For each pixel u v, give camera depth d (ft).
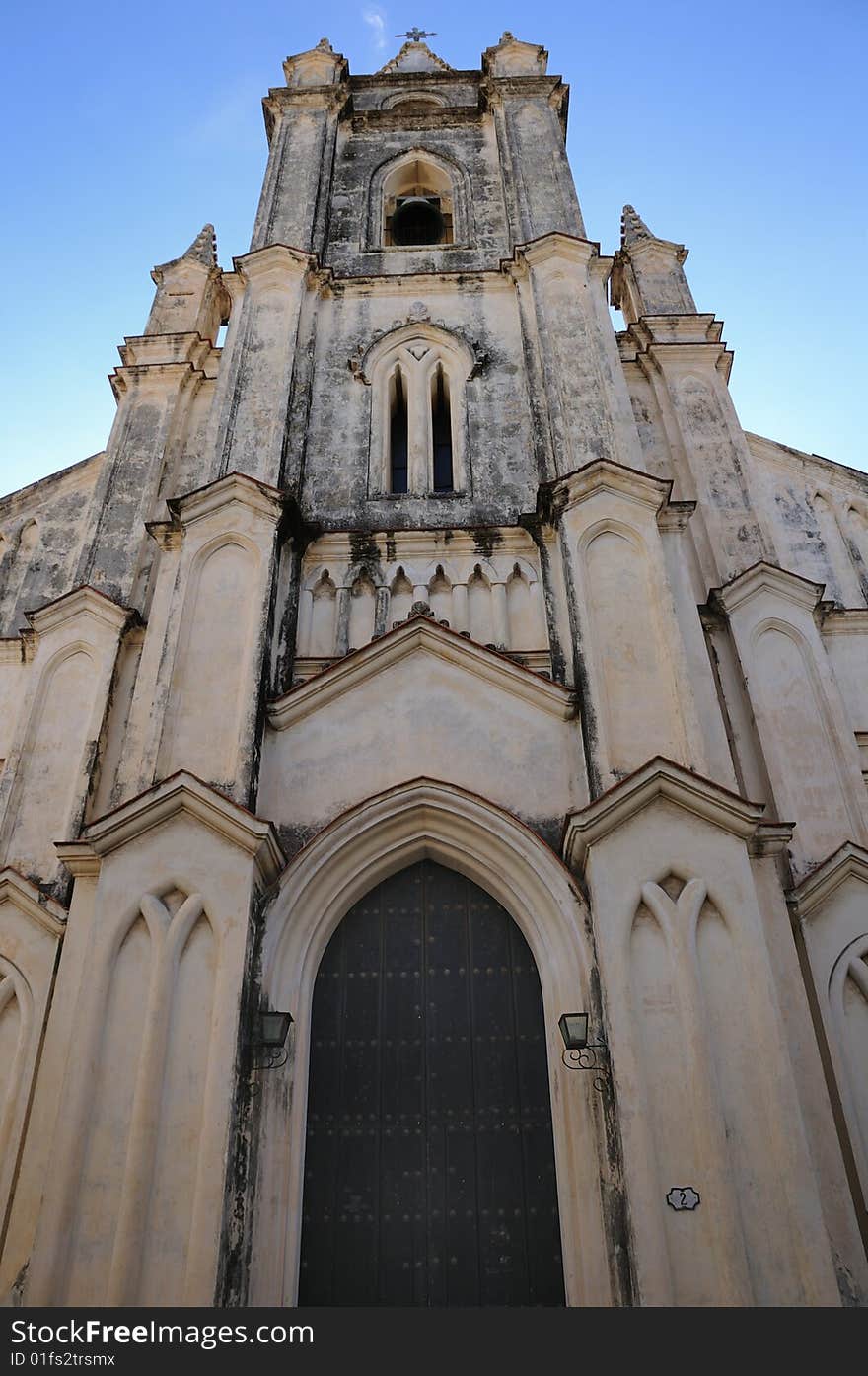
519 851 35.63
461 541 47.39
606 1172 30.04
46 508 55.57
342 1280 30.83
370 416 54.29
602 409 50.47
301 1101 32.50
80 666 45.06
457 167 71.97
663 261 66.08
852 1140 31.32
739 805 33.50
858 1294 28.17
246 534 43.62
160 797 34.22
